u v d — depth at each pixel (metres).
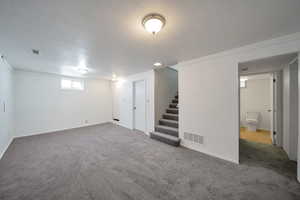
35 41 1.98
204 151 2.78
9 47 2.20
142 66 3.65
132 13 1.34
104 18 1.42
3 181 1.83
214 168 2.17
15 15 1.34
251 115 4.84
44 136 4.04
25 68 3.77
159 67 3.77
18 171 2.09
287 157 2.55
